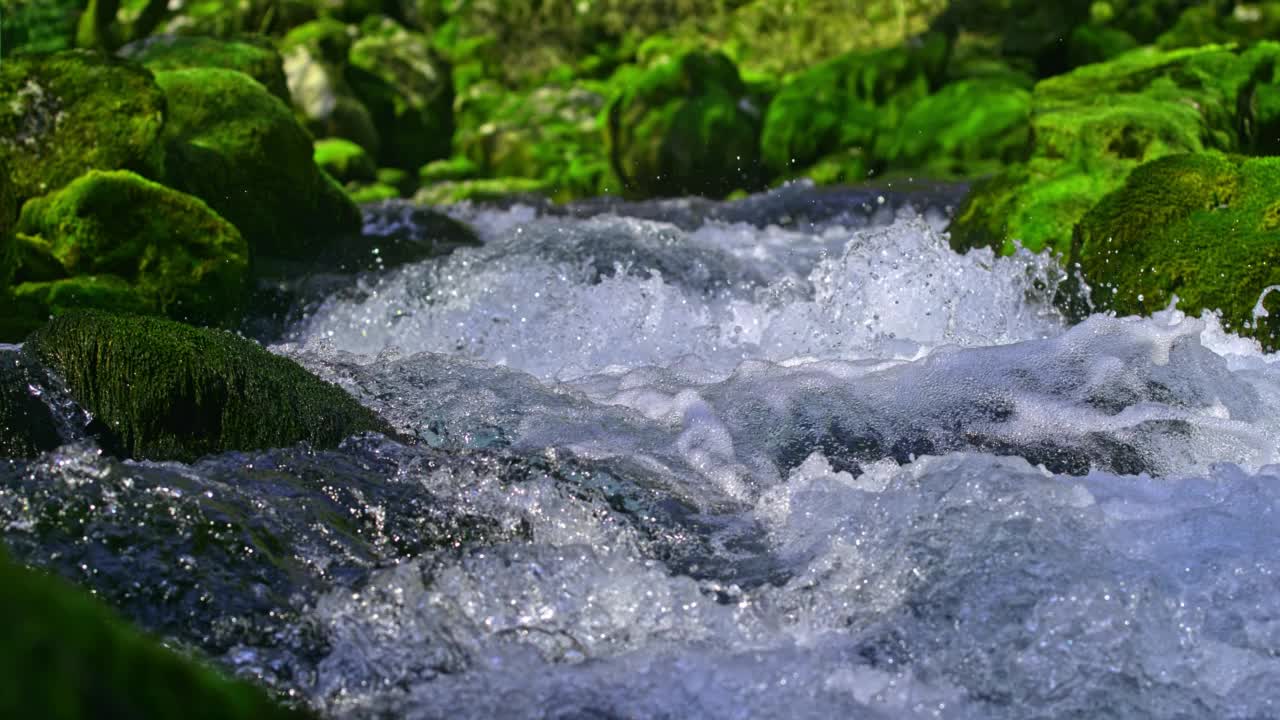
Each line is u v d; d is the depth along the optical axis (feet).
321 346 15.69
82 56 21.83
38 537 9.21
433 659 8.73
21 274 18.40
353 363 14.69
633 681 8.48
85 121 21.30
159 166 21.54
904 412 12.97
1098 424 12.59
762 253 23.30
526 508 11.02
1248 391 13.34
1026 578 9.34
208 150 23.11
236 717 4.41
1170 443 12.31
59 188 21.01
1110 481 11.16
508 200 33.86
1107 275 16.85
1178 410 12.67
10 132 21.17
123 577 9.05
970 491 10.28
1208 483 11.03
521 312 19.02
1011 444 12.45
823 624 9.37
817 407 13.07
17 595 4.00
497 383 14.05
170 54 29.09
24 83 21.36
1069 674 8.59
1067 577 9.28
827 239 25.81
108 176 19.34
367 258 24.25
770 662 8.71
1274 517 10.33
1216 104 22.79
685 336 17.85
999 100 32.30
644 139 34.71
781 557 10.32
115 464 10.35
